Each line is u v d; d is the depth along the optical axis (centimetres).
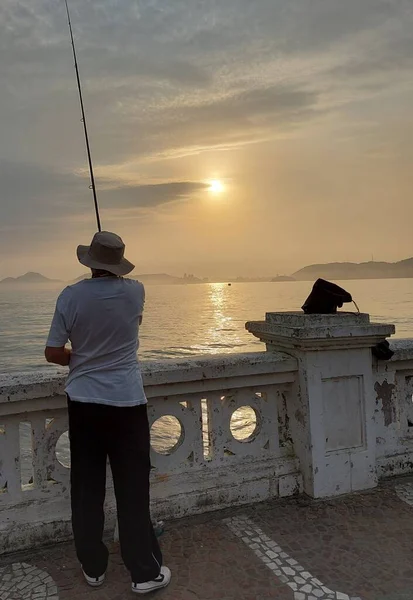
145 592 248
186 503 329
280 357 360
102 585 258
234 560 279
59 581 262
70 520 303
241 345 4306
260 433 365
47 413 307
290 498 354
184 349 4053
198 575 265
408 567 270
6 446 298
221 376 340
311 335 341
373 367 388
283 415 378
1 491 299
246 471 353
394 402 397
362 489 366
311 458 352
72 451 251
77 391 245
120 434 245
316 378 353
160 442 1098
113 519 311
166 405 338
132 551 246
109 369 246
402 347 393
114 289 249
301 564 274
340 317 356
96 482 251
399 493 361
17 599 247
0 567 276
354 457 363
